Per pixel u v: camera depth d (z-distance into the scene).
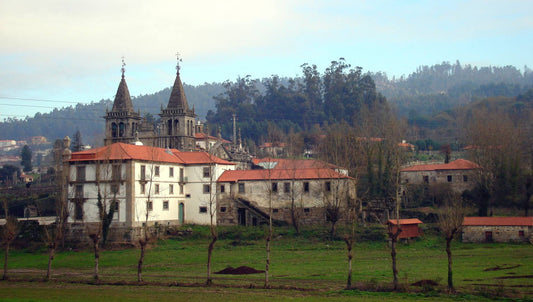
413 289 45.53
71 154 91.38
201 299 42.50
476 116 177.25
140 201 88.88
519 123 162.62
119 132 148.25
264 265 65.12
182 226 96.94
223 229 93.44
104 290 47.84
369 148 111.38
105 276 58.72
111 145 92.31
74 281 53.94
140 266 52.62
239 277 55.75
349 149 107.06
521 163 109.75
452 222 50.59
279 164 117.75
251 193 98.75
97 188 88.50
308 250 78.62
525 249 72.25
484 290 43.91
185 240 89.75
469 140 143.62
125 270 64.31
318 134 184.50
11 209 124.69
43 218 109.50
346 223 92.69
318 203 95.56
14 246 85.50
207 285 49.81
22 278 56.12
